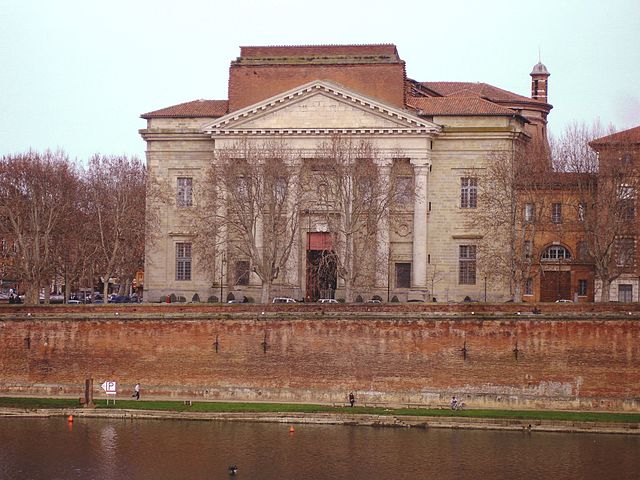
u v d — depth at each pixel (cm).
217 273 14812
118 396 12006
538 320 11444
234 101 15400
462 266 15000
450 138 14950
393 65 15188
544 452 10250
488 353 11525
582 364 11375
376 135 14688
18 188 14612
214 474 9744
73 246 15362
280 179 14112
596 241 13038
